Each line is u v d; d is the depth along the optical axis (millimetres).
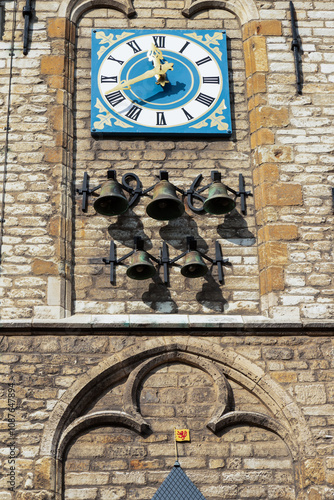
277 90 24656
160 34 25594
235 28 25891
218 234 23172
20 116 24109
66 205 23125
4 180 23281
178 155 24031
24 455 20141
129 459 20297
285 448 20531
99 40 25375
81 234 23000
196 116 24406
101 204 22891
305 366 21281
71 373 21031
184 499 19938
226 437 20578
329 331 21719
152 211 22766
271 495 20047
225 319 21797
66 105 24375
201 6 25969
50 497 19750
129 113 24375
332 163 23781
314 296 22234
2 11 25562
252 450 20469
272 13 25797
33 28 25375
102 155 23953
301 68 25016
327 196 23375
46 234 22719
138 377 21078
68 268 22469
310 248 22750
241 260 22891
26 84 24562
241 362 21312
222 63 25203
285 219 23047
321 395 20938
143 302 22297
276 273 22406
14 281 22156
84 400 20859
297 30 25547
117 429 20625
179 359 21422
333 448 20344
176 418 20781
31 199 23094
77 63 25203
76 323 21484
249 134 24375
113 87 24734
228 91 24812
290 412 20734
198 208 23391
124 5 25844
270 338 21609
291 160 23750
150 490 20000
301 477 20094
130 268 22000
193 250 22344
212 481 20141
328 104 24547
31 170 23438
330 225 23047
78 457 20281
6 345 21266
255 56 25141
